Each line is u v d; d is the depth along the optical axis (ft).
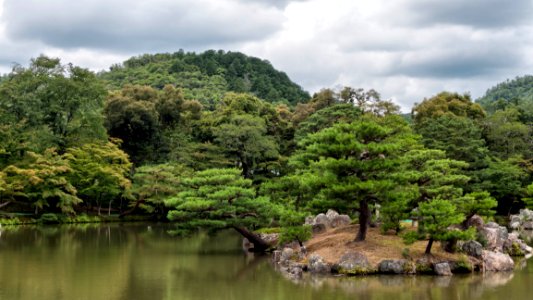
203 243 150.82
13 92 211.82
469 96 266.57
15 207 204.64
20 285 85.20
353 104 205.46
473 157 199.00
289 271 101.45
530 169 214.28
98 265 107.14
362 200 105.81
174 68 473.67
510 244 125.59
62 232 169.89
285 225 112.47
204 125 238.89
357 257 98.58
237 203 121.39
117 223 211.20
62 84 220.23
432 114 236.02
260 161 218.38
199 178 124.26
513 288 84.89
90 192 212.02
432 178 117.29
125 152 242.78
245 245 140.05
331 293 81.30
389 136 126.21
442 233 96.84
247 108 243.81
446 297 78.38
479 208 107.45
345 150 103.14
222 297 78.69
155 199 204.74
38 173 187.73
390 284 88.12
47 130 211.41
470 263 100.27
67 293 79.87
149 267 106.22
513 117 245.24
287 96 441.27
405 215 102.12
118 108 239.91
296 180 128.16
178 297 78.54
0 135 199.52
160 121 255.70
